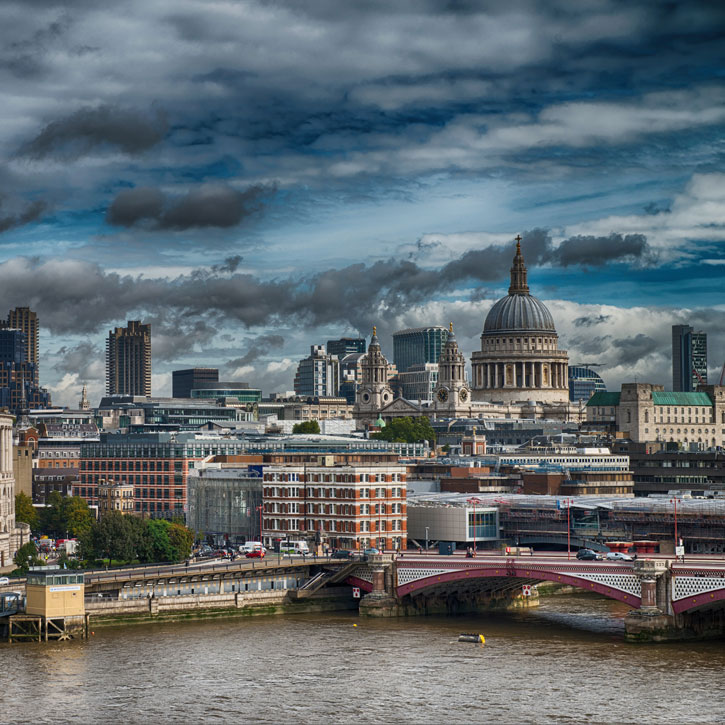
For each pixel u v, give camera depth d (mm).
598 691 186375
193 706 180375
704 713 174875
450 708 178625
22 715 176125
